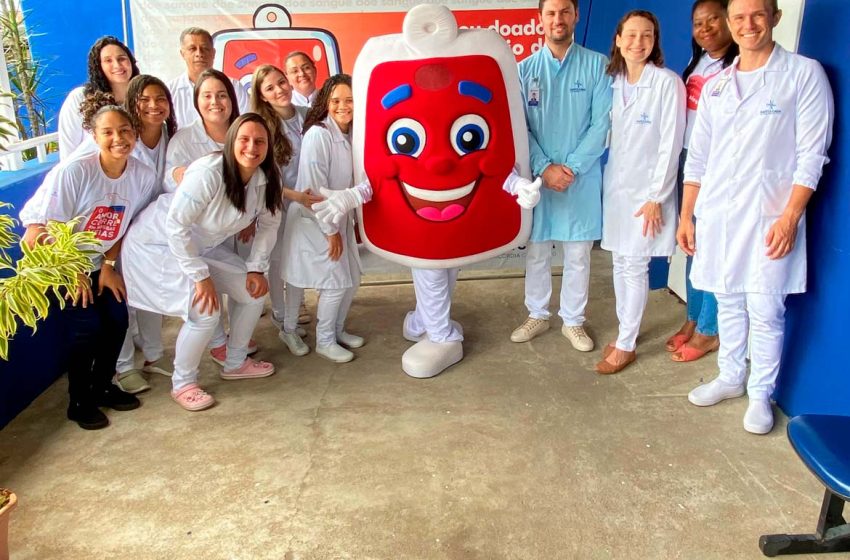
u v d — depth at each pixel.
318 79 4.14
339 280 3.13
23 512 2.24
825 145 2.35
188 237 2.59
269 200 2.75
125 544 2.09
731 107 2.43
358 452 2.54
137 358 3.34
